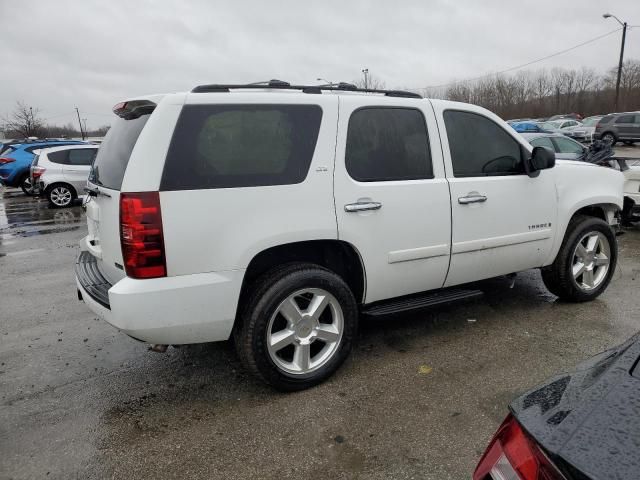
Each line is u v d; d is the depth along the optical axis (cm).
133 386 338
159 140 270
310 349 344
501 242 396
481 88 6694
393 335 406
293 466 251
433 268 365
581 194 446
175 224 270
